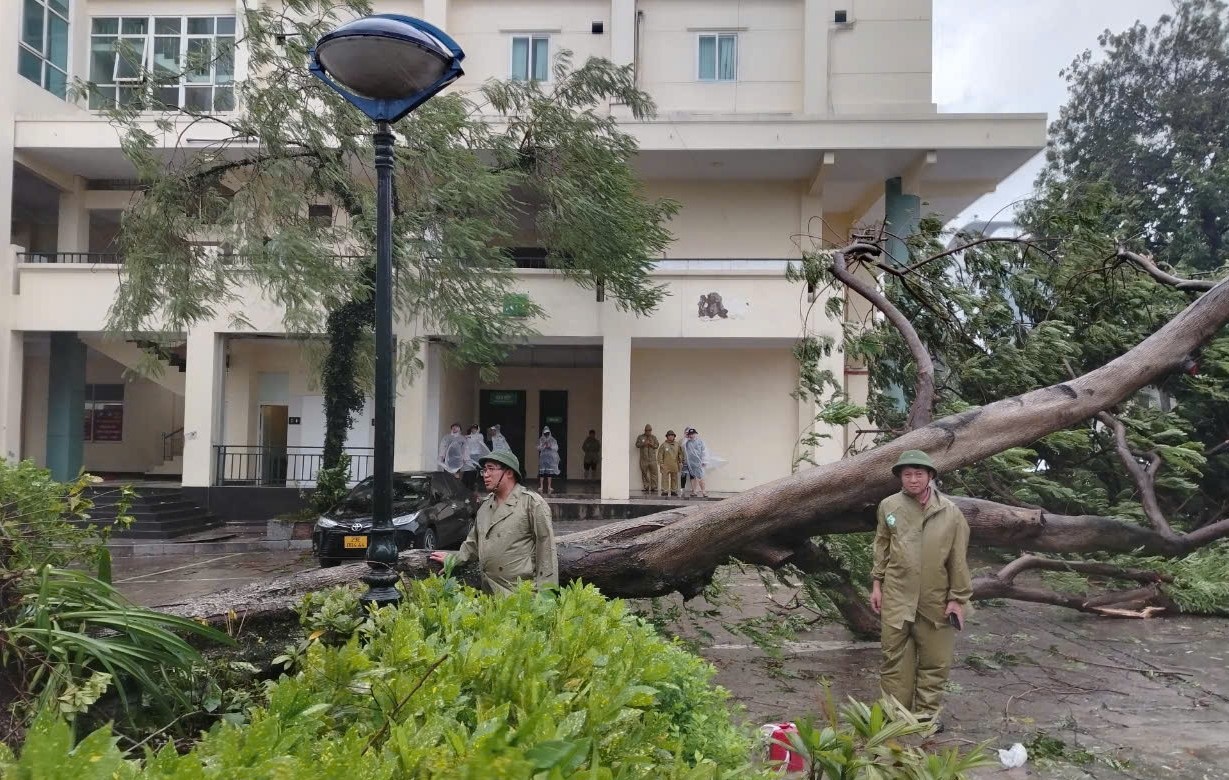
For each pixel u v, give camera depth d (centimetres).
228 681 325
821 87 1811
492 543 440
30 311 1609
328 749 157
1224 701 520
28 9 1703
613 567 498
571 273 1445
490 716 176
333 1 1201
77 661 284
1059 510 840
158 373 1407
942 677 445
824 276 737
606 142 1337
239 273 1202
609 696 197
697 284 1627
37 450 2011
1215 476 885
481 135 1245
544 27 1897
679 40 1897
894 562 446
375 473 342
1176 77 2453
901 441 544
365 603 329
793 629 655
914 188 1778
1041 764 419
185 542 1333
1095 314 818
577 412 2245
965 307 792
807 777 243
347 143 1109
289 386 1844
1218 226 2291
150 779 133
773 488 527
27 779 129
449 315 1163
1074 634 693
